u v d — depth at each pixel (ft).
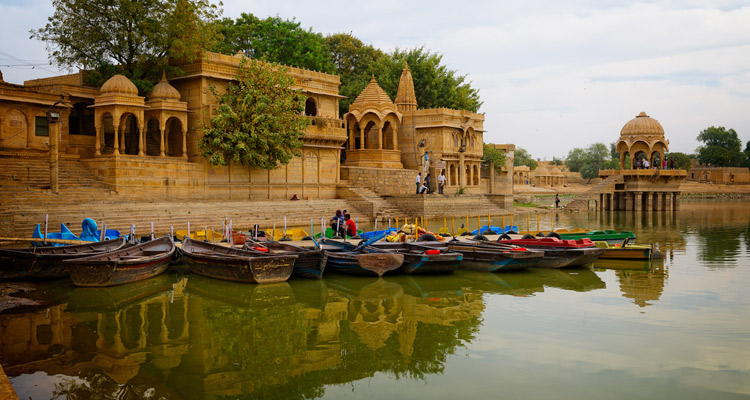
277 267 55.26
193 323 43.14
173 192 102.01
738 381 30.58
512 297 50.37
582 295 50.65
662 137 165.27
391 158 148.56
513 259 59.88
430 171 151.23
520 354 35.17
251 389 30.89
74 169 97.35
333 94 132.67
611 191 165.37
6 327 41.50
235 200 112.16
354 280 57.98
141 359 35.27
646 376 31.37
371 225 111.34
